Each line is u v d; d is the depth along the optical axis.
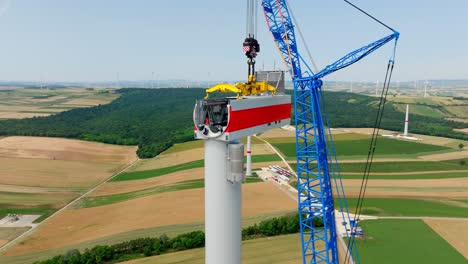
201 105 21.55
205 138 21.47
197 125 21.55
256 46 30.14
